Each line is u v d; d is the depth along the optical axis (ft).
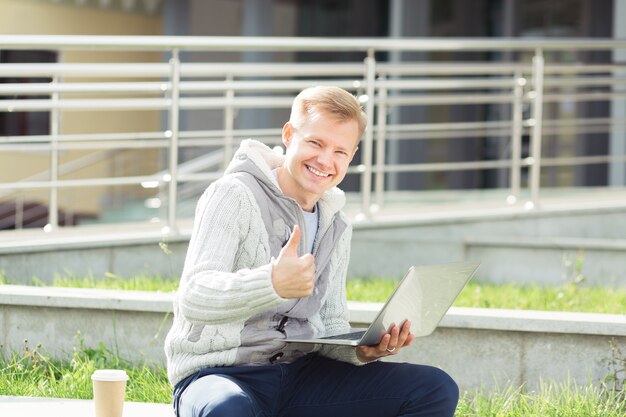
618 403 13.91
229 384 9.74
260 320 10.45
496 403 13.99
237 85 25.98
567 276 24.84
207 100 26.04
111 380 10.66
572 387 14.76
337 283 11.27
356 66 26.89
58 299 15.74
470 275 10.96
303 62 56.03
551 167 49.83
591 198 29.40
